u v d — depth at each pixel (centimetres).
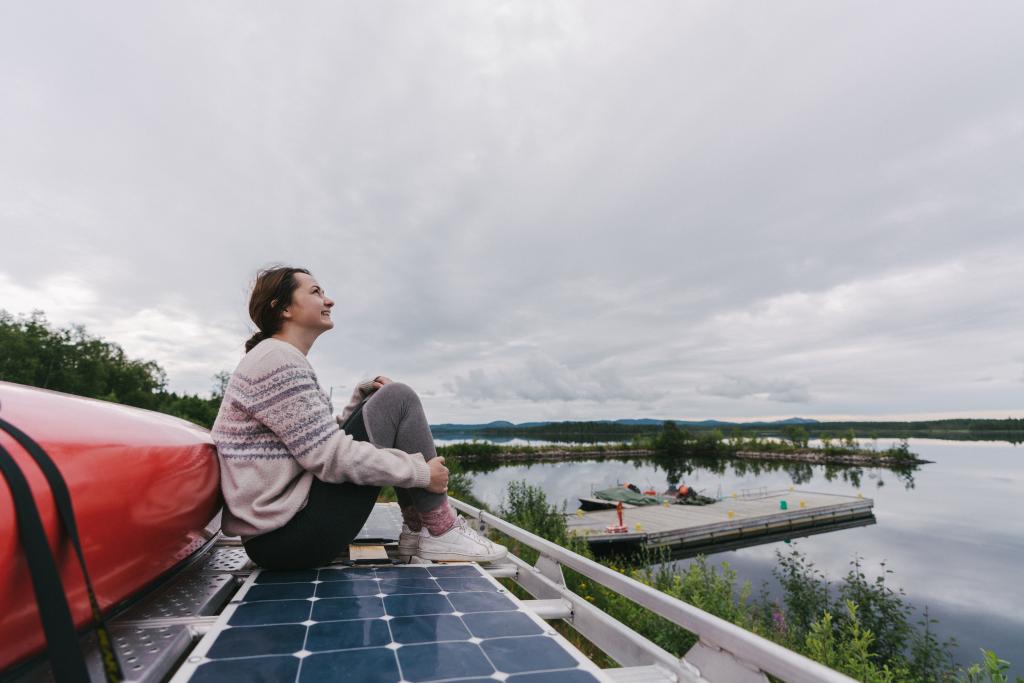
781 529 2467
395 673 84
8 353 6462
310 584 138
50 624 62
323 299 182
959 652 1234
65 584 78
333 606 119
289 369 149
